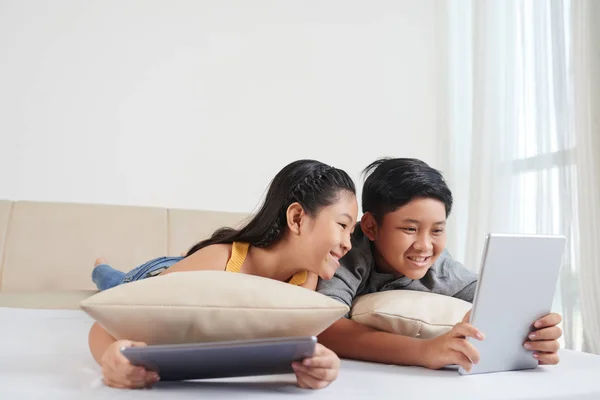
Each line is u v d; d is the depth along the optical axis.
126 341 0.69
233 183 2.55
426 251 1.05
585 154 2.09
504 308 0.84
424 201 1.04
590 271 2.05
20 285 2.09
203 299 0.75
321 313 0.76
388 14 2.83
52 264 2.12
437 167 2.82
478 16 2.61
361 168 2.73
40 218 2.16
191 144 2.51
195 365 0.68
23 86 2.34
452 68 2.83
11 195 2.30
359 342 0.97
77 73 2.40
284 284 0.80
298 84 2.67
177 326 0.75
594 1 2.10
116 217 2.23
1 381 0.72
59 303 1.80
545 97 2.29
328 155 2.69
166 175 2.47
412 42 2.85
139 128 2.45
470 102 2.76
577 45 2.13
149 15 2.50
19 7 2.36
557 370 0.89
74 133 2.38
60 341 1.07
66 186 2.36
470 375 0.83
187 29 2.54
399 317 0.95
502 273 0.82
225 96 2.57
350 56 2.75
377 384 0.75
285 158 2.63
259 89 2.62
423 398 0.68
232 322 0.75
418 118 2.82
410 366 0.91
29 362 0.86
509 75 2.47
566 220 2.16
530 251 0.83
